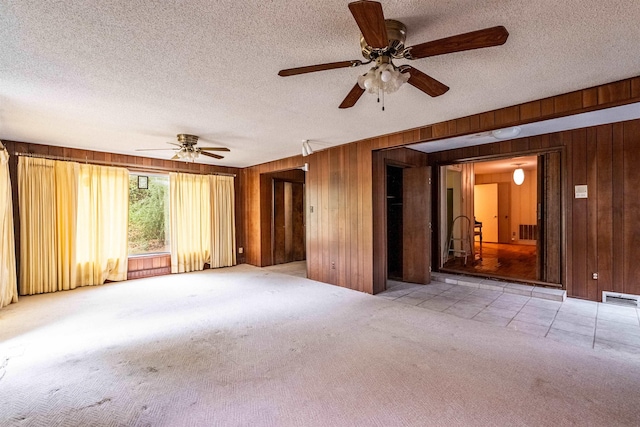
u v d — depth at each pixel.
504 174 9.77
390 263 6.00
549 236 4.48
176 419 1.82
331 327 3.21
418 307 3.85
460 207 7.06
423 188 5.08
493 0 1.52
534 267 5.76
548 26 1.74
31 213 4.41
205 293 4.57
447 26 1.75
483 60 2.13
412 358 2.52
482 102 2.93
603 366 2.35
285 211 7.42
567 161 4.13
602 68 2.25
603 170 3.88
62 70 2.21
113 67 2.18
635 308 3.66
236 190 7.12
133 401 1.99
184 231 6.12
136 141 4.43
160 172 5.91
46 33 1.74
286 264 7.16
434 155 5.66
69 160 4.81
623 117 3.58
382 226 4.68
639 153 3.64
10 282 4.04
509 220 9.68
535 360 2.46
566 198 4.15
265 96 2.75
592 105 2.58
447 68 2.24
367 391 2.08
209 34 1.78
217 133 4.05
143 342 2.88
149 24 1.67
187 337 2.99
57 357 2.58
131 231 5.72
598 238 3.92
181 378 2.26
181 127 3.74
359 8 1.29
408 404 1.94
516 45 1.94
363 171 4.58
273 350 2.69
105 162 5.15
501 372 2.29
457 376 2.24
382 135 4.24
